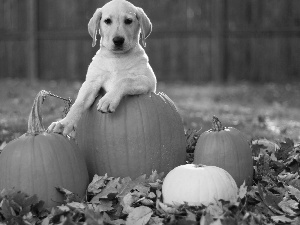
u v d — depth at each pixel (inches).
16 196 145.0
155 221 142.7
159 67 633.0
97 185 158.1
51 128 165.6
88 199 158.7
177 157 173.6
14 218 138.9
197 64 629.0
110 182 159.5
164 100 175.3
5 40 653.9
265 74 624.7
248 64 625.6
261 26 620.4
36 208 147.7
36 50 641.0
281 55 620.4
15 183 148.5
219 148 167.8
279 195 160.9
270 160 192.9
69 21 634.2
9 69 656.4
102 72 179.3
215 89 573.0
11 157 150.1
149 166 166.7
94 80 178.9
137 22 186.4
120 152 165.3
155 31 625.9
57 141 154.3
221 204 141.9
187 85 612.1
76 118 171.8
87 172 161.6
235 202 142.9
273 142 239.1
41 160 148.9
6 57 655.8
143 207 144.4
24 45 650.2
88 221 135.9
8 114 369.1
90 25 189.3
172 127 171.6
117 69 178.9
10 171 149.2
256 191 159.3
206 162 168.2
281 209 152.1
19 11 647.8
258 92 540.4
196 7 625.3
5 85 577.6
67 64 637.9
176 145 172.7
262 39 622.2
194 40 627.8
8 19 652.1
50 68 642.8
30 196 147.4
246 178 170.4
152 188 159.2
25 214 144.0
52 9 636.1
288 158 195.5
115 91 164.7
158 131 167.2
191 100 490.9
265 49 622.5
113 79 178.1
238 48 625.0
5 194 146.3
